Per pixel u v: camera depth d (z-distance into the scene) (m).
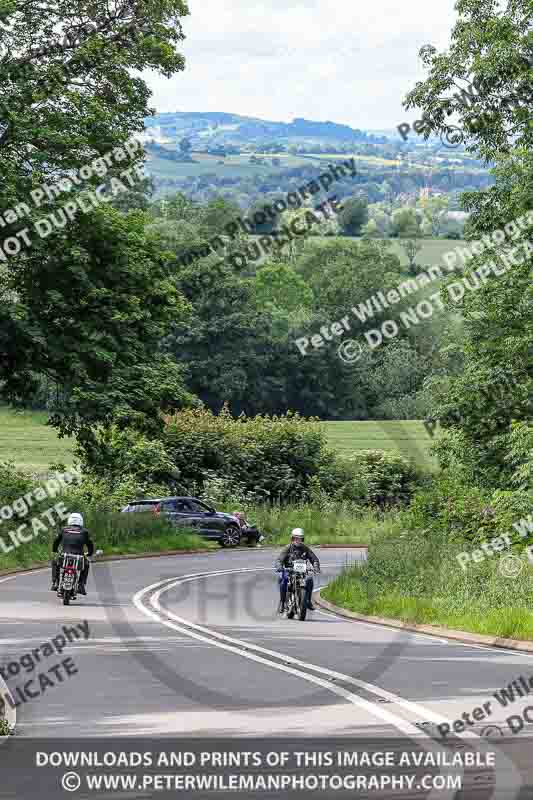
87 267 120.25
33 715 36.22
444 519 103.50
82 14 124.81
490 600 72.06
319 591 101.75
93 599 87.38
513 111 124.94
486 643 61.69
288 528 188.38
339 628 69.81
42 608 78.31
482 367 121.88
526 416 121.50
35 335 114.75
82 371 116.88
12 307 114.19
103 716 35.94
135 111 127.69
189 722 34.72
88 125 120.81
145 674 46.16
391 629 69.69
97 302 120.94
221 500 191.38
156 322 126.06
